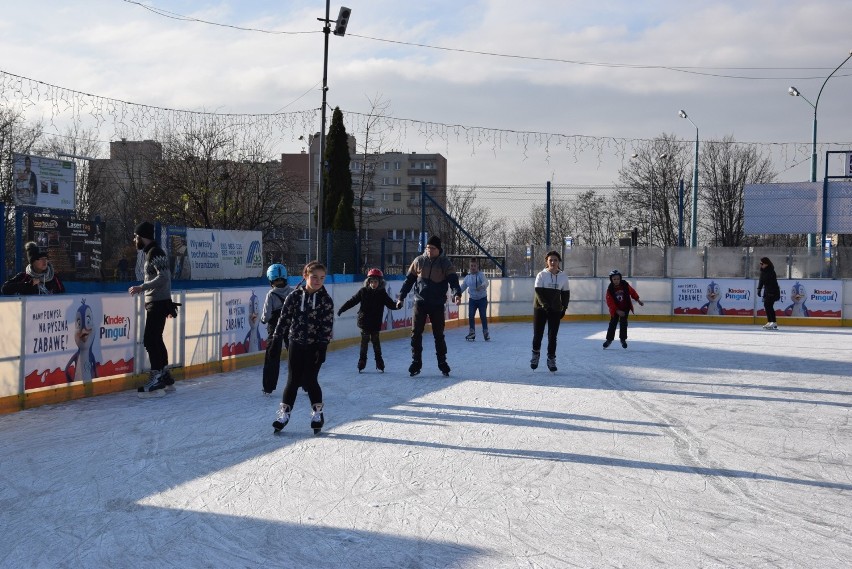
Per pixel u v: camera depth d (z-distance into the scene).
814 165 30.91
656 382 11.72
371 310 12.56
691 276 26.81
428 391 10.70
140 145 51.28
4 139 38.19
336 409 9.32
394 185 106.62
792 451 7.38
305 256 44.97
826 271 26.17
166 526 5.15
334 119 39.59
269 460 6.87
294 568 4.45
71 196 21.62
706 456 7.15
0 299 8.80
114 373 10.63
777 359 14.82
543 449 7.34
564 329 22.56
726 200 50.12
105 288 18.67
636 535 5.00
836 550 4.74
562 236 37.84
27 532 5.04
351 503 5.65
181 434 7.93
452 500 5.73
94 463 6.76
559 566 4.46
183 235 21.09
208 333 12.34
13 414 8.93
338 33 21.58
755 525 5.21
